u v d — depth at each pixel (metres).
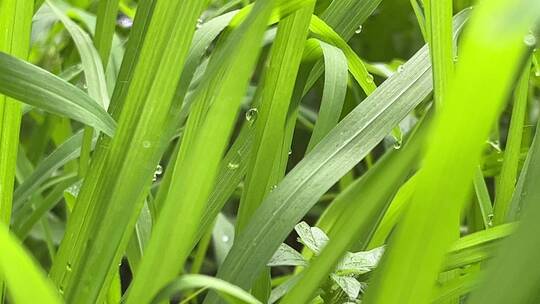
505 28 0.13
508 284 0.18
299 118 0.51
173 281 0.22
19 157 0.44
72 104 0.26
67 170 0.44
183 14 0.24
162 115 0.25
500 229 0.27
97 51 0.38
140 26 0.31
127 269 0.56
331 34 0.31
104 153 0.28
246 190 0.30
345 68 0.32
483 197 0.32
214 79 0.26
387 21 0.62
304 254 0.37
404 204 0.31
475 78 0.17
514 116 0.32
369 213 0.21
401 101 0.28
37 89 0.26
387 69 0.43
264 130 0.30
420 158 0.21
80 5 0.55
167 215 0.23
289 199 0.26
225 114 0.22
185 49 0.24
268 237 0.26
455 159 0.18
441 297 0.27
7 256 0.18
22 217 0.39
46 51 0.54
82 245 0.27
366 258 0.28
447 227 0.19
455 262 0.27
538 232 0.17
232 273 0.26
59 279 0.27
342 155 0.27
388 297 0.19
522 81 0.31
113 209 0.25
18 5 0.27
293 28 0.30
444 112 0.18
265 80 0.31
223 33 0.28
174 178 0.26
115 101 0.31
